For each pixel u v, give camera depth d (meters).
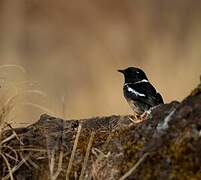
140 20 20.41
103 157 6.95
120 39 19.53
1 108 7.73
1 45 19.94
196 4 20.92
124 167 6.73
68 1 25.56
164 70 15.21
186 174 6.27
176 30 19.58
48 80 19.94
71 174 6.99
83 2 25.02
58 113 14.17
